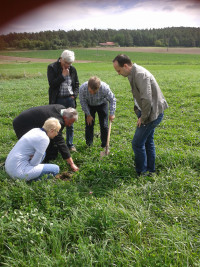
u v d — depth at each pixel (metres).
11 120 9.27
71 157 5.39
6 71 39.22
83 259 2.94
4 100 13.84
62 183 4.46
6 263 2.90
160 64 49.41
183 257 2.97
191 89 14.15
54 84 5.65
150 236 3.37
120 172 4.90
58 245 3.16
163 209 3.84
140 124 4.32
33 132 4.47
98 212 3.56
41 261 2.94
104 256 2.98
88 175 4.86
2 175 4.68
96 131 7.75
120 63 4.00
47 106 5.04
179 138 6.86
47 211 3.67
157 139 6.86
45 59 67.38
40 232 3.25
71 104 6.07
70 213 3.68
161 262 2.90
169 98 12.14
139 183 4.47
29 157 4.56
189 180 4.46
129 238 3.32
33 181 4.34
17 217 3.47
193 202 3.95
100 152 5.59
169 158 5.21
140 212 3.69
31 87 18.98
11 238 3.24
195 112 9.58
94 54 77.69
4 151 6.29
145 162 4.77
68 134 5.96
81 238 3.20
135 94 4.18
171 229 3.31
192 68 37.47
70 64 5.55
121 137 7.15
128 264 2.87
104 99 5.72
